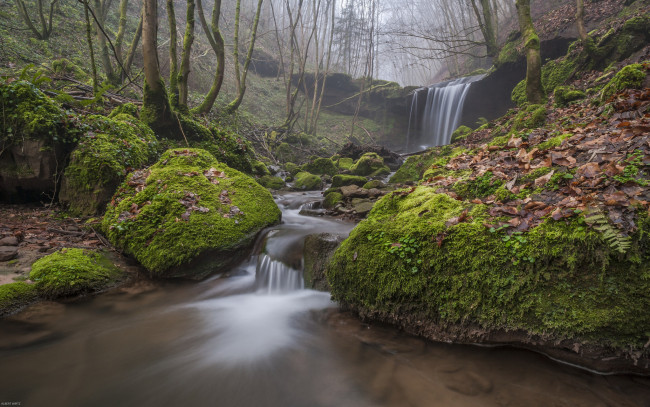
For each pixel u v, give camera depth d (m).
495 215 3.46
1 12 13.45
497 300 2.95
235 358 3.27
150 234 5.04
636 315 2.47
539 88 10.31
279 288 4.84
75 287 4.09
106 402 2.66
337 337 3.56
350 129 25.47
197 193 5.80
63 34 14.77
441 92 21.88
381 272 3.56
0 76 6.39
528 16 10.46
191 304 4.39
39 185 6.26
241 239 5.44
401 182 9.91
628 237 2.52
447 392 2.65
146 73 8.41
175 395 2.75
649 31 10.35
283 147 16.56
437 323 3.27
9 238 4.74
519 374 2.77
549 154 4.22
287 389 2.83
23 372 2.90
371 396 2.69
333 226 6.25
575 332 2.65
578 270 2.68
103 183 6.15
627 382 2.56
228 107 15.20
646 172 3.15
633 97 5.07
